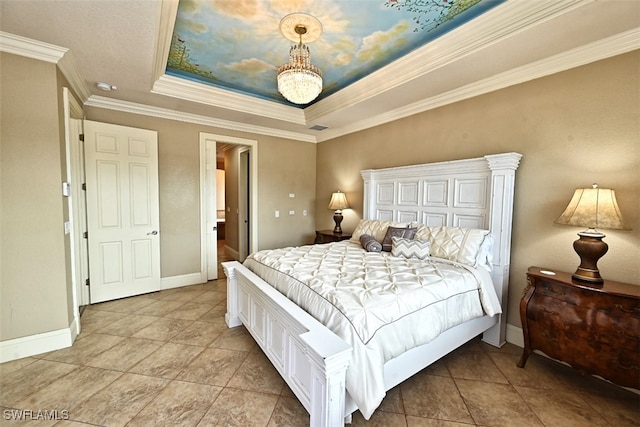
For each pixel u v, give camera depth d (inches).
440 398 73.0
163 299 140.0
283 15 86.8
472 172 113.5
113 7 70.3
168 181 155.6
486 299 88.2
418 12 85.4
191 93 136.5
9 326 85.5
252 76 132.3
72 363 85.0
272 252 115.6
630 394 75.4
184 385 76.0
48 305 91.2
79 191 125.4
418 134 138.7
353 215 181.8
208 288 158.6
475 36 87.3
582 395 75.0
